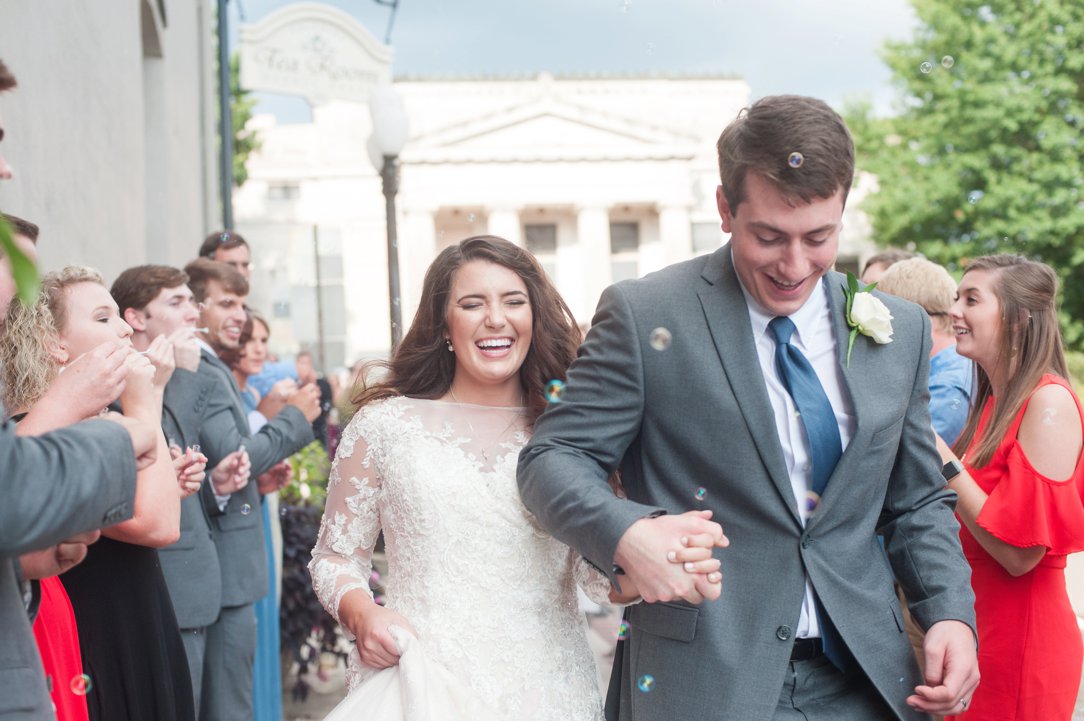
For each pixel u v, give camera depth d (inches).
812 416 77.5
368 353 1034.1
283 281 625.3
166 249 277.6
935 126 871.1
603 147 1142.3
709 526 68.4
